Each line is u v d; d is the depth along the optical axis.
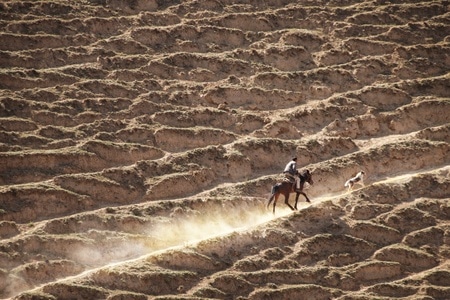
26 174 85.88
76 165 88.31
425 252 84.94
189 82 102.00
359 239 84.69
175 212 85.50
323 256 82.88
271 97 101.81
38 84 97.12
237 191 90.00
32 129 91.44
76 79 98.94
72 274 77.31
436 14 118.06
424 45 111.94
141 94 98.94
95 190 86.06
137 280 75.69
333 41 111.06
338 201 88.56
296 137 97.94
